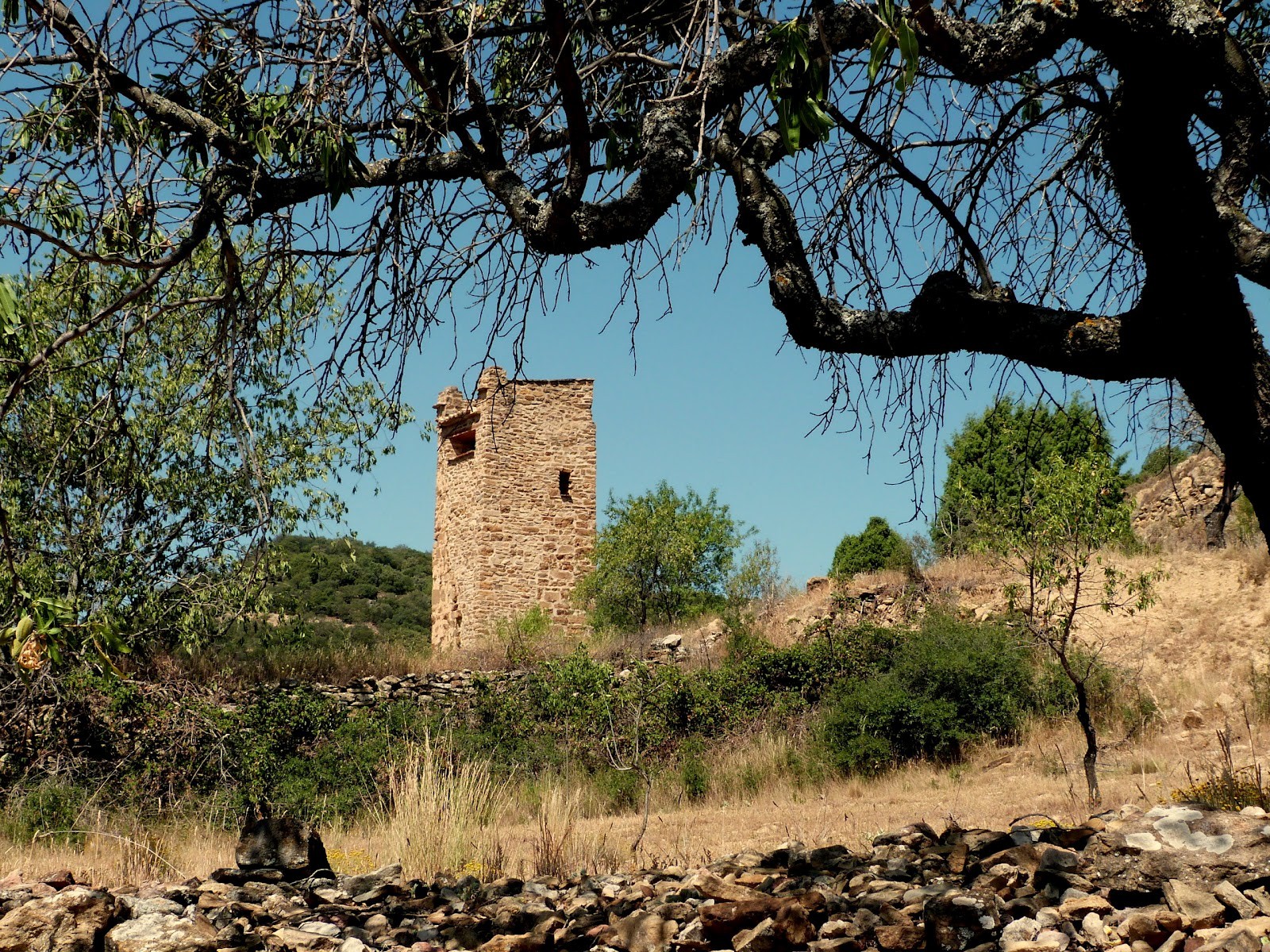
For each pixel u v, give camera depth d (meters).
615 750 16.80
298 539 49.22
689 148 3.99
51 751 14.30
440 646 30.92
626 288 4.77
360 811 13.91
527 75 4.50
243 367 4.45
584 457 30.00
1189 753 13.01
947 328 4.04
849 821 10.60
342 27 3.54
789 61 3.23
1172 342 3.78
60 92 4.13
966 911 3.91
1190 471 22.84
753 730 17.28
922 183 4.32
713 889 4.86
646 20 4.41
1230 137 3.87
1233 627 17.36
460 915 5.15
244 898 5.51
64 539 13.80
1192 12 3.50
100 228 4.37
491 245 4.41
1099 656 16.77
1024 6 3.59
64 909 4.72
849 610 21.33
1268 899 3.72
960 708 15.82
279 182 4.27
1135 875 4.03
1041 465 12.11
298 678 19.09
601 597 27.48
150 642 16.67
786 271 4.23
